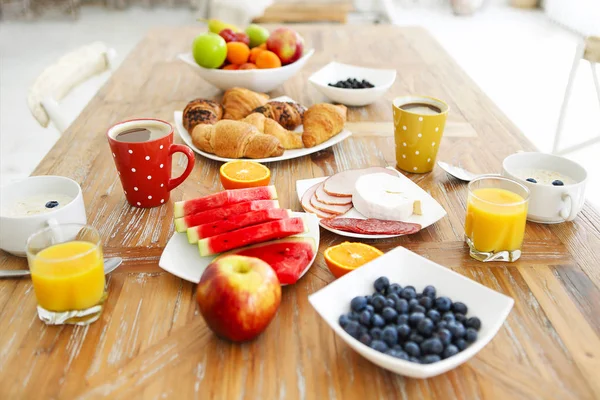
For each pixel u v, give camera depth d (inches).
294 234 34.1
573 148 63.0
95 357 27.3
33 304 31.0
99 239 30.6
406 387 26.0
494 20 218.7
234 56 59.6
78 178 44.6
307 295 31.8
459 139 52.6
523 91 148.1
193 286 32.4
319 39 81.7
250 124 47.3
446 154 49.5
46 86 56.6
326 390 25.7
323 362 27.3
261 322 27.3
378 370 26.9
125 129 40.8
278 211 34.6
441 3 243.3
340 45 79.3
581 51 60.5
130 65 70.9
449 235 37.8
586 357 27.9
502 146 51.4
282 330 29.2
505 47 185.3
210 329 28.3
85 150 49.1
